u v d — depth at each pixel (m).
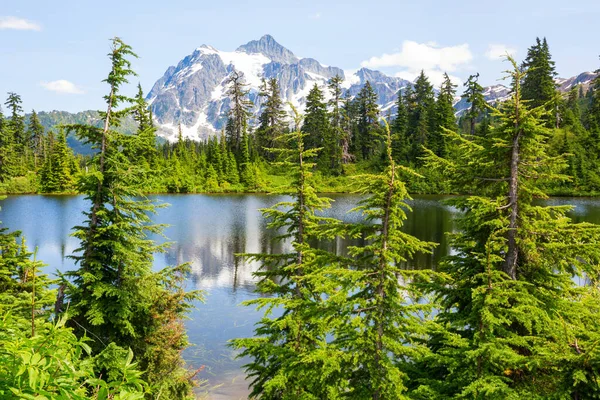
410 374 8.56
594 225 8.34
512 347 8.54
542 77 68.31
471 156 9.65
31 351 2.76
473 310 7.43
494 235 7.93
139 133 11.54
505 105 8.90
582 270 8.48
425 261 27.20
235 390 13.06
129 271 11.42
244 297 21.52
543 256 8.81
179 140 94.19
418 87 98.56
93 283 10.50
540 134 8.94
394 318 6.77
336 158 84.62
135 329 11.32
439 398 6.98
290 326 8.65
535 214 9.18
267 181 82.44
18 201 58.88
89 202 58.34
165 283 12.14
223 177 81.44
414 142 82.50
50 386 2.81
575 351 6.08
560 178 8.77
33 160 89.81
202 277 24.97
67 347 3.02
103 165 10.85
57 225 40.19
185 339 12.82
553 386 7.11
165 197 68.19
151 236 36.78
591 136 64.50
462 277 8.62
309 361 6.72
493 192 9.61
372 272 6.78
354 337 6.72
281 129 92.69
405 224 39.47
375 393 6.66
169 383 11.57
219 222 44.41
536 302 7.48
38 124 98.44
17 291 10.42
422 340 8.00
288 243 34.44
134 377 3.00
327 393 7.51
